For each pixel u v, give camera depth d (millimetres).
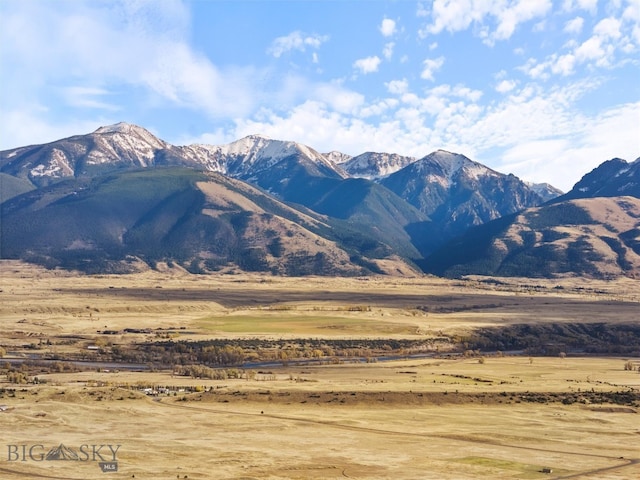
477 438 151500
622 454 139250
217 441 144000
